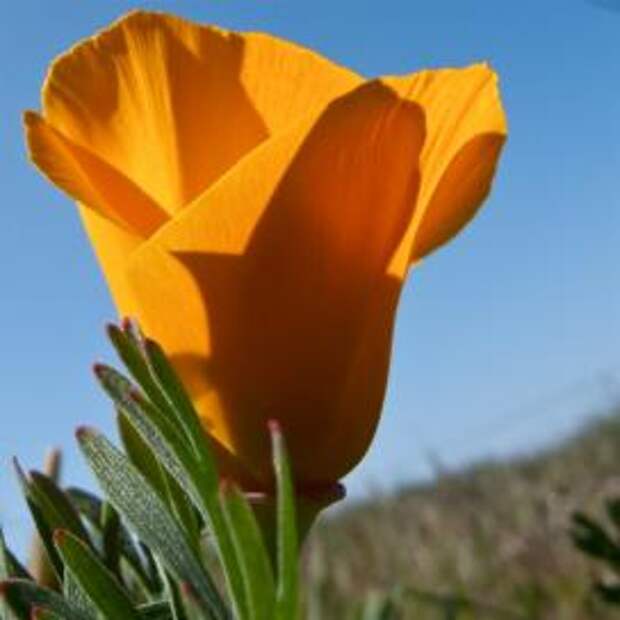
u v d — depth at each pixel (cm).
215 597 14
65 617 15
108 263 15
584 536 30
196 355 15
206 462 13
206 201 14
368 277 15
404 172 15
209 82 16
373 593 28
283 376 15
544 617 44
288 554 13
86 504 18
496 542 69
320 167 14
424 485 123
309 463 15
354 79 16
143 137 16
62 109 16
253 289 15
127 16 16
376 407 15
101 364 14
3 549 16
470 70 15
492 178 15
